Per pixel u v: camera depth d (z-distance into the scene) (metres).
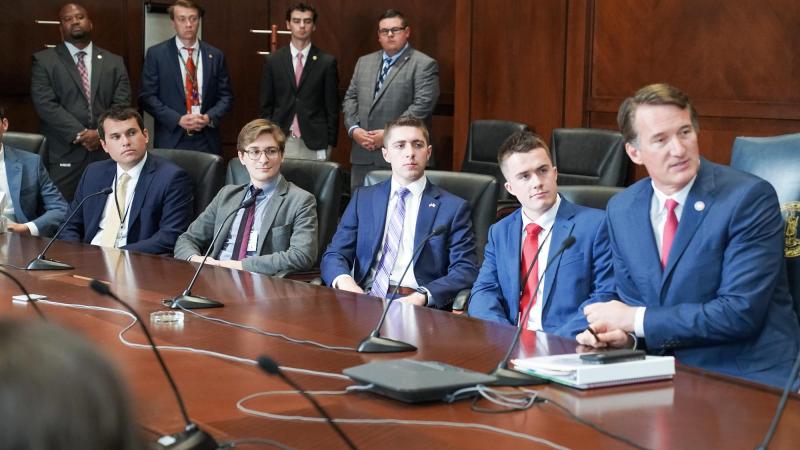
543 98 6.16
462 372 1.73
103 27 7.65
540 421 1.53
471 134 5.81
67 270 3.00
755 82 5.21
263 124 3.71
